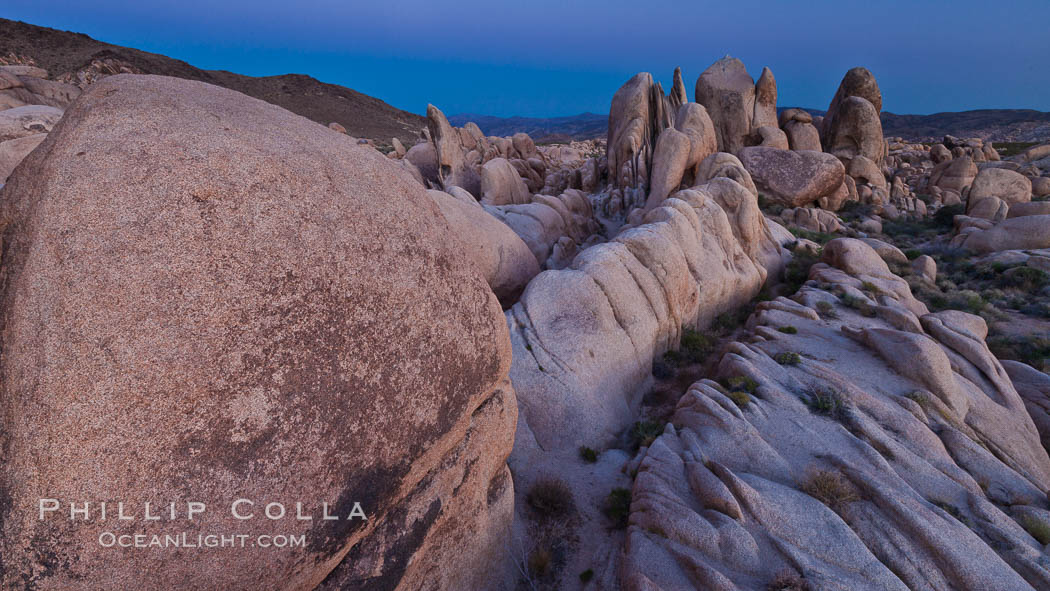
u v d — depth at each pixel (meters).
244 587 3.62
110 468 3.09
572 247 24.64
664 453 9.59
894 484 8.35
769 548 7.18
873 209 37.59
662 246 15.71
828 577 6.59
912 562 6.93
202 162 3.71
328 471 3.93
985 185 34.47
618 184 35.16
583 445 11.40
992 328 18.00
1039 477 9.87
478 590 6.87
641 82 35.09
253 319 3.58
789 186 34.91
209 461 3.35
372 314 4.27
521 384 11.90
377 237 4.50
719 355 16.05
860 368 12.41
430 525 5.31
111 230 3.31
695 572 6.93
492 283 17.11
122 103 4.00
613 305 13.98
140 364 3.20
